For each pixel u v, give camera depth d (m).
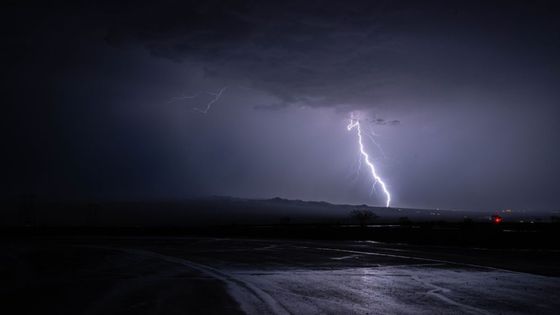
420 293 11.11
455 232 31.33
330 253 21.83
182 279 13.35
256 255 20.91
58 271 15.14
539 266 16.55
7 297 10.41
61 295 10.69
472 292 11.20
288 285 12.30
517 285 12.29
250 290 11.45
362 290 11.52
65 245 26.84
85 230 43.56
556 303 9.82
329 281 13.05
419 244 28.22
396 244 28.12
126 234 40.47
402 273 14.79
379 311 9.06
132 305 9.53
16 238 34.47
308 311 9.05
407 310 9.16
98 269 15.68
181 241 30.95
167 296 10.58
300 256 20.48
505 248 24.67
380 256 20.42
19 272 14.88
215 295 10.73
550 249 23.91
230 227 46.28
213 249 24.12
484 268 15.98
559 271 15.13
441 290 11.52
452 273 14.73
